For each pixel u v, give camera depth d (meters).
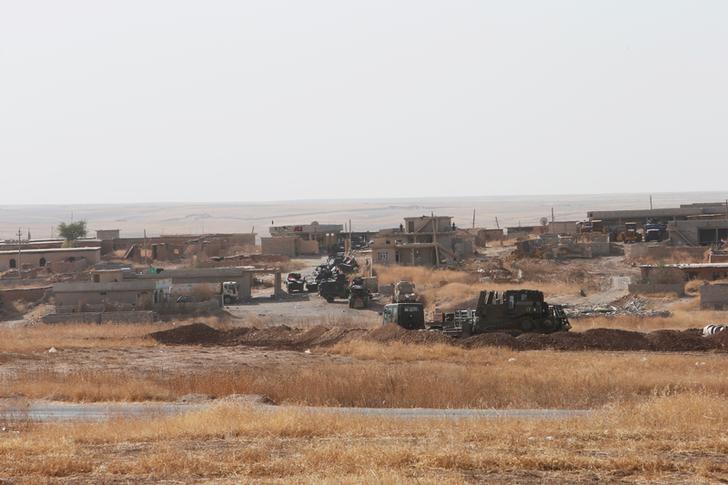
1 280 166.75
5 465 26.12
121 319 119.44
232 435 32.06
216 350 84.50
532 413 40.00
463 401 45.09
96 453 28.55
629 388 47.56
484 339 79.81
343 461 25.08
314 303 140.00
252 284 163.38
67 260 190.12
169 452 27.27
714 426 30.73
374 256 177.38
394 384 48.59
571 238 188.12
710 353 73.12
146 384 52.62
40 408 45.75
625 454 25.84
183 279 143.75
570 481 22.92
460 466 24.52
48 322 119.50
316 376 52.41
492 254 190.00
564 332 80.38
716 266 134.12
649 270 133.75
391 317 92.00
